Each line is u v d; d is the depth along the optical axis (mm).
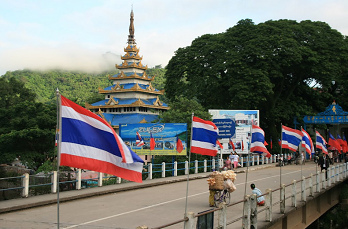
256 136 20688
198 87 51531
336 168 29078
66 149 8203
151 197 19812
